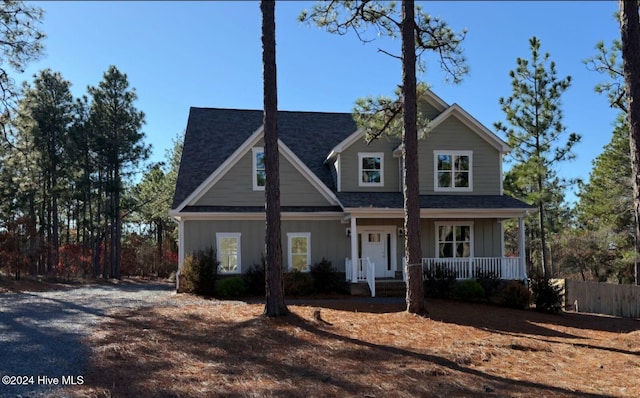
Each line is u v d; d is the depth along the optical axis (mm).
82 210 38375
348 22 14516
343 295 19125
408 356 8734
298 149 23703
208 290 18547
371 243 21391
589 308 18922
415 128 13633
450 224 21781
